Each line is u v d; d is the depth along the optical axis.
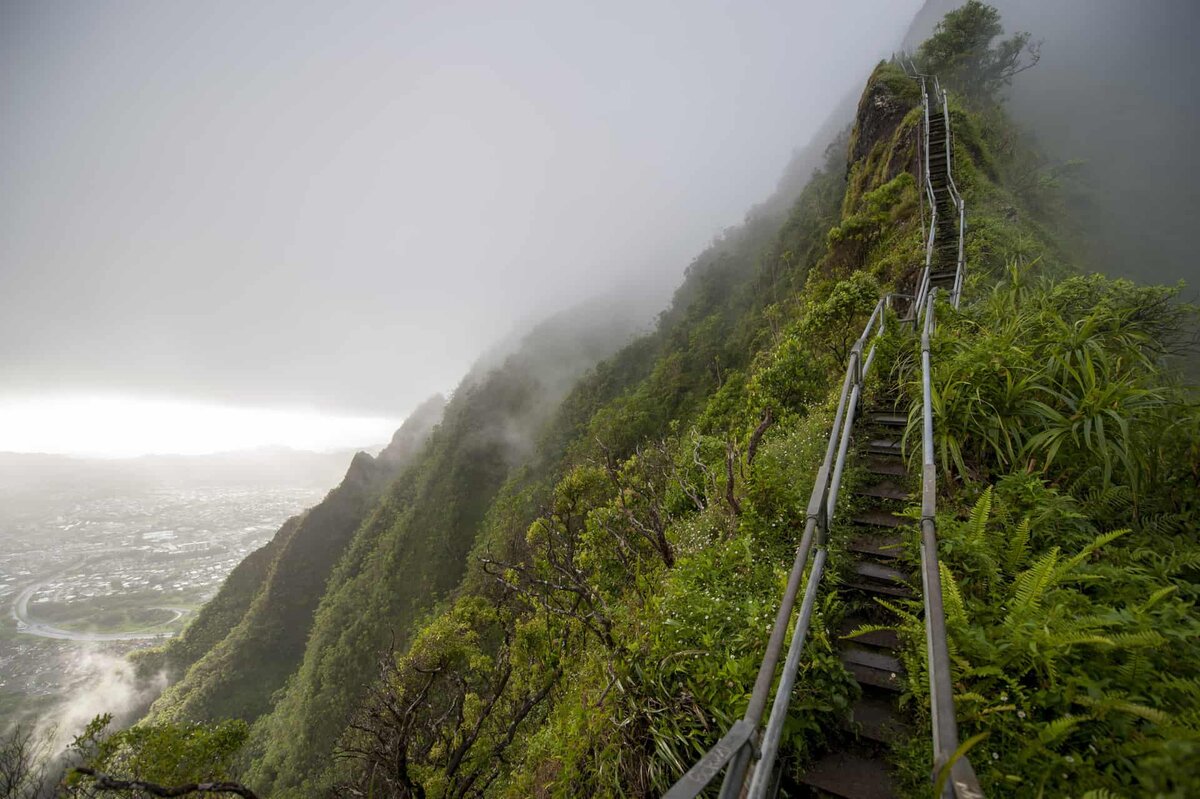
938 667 1.78
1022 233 10.76
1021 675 2.21
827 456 3.40
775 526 4.27
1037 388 4.04
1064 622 2.30
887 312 6.96
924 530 2.52
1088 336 4.34
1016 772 1.99
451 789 8.19
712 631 3.31
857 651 3.00
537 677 8.67
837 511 4.00
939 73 24.41
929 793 2.13
